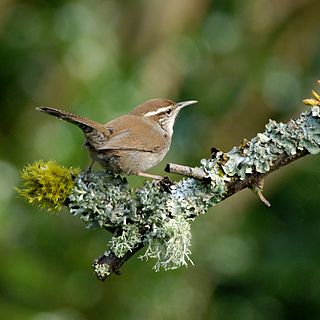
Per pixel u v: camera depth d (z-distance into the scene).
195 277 13.24
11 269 12.35
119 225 7.10
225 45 14.72
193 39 14.51
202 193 7.09
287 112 14.58
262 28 14.96
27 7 13.55
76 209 7.12
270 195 14.17
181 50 14.41
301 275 13.74
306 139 6.98
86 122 8.48
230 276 13.64
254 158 7.03
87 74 12.95
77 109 12.69
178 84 14.39
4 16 13.52
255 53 14.84
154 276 12.74
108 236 12.90
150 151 9.15
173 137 13.98
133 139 8.93
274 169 7.06
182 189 7.11
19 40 13.48
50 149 12.76
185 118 14.24
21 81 13.52
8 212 12.42
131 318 12.62
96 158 8.84
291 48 14.96
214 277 13.60
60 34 13.25
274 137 7.04
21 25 13.51
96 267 7.08
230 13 14.85
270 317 13.66
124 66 13.39
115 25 14.11
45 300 12.46
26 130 13.36
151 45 14.18
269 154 7.02
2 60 13.53
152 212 7.05
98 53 13.09
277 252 13.90
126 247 7.04
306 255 13.84
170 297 12.77
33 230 12.76
